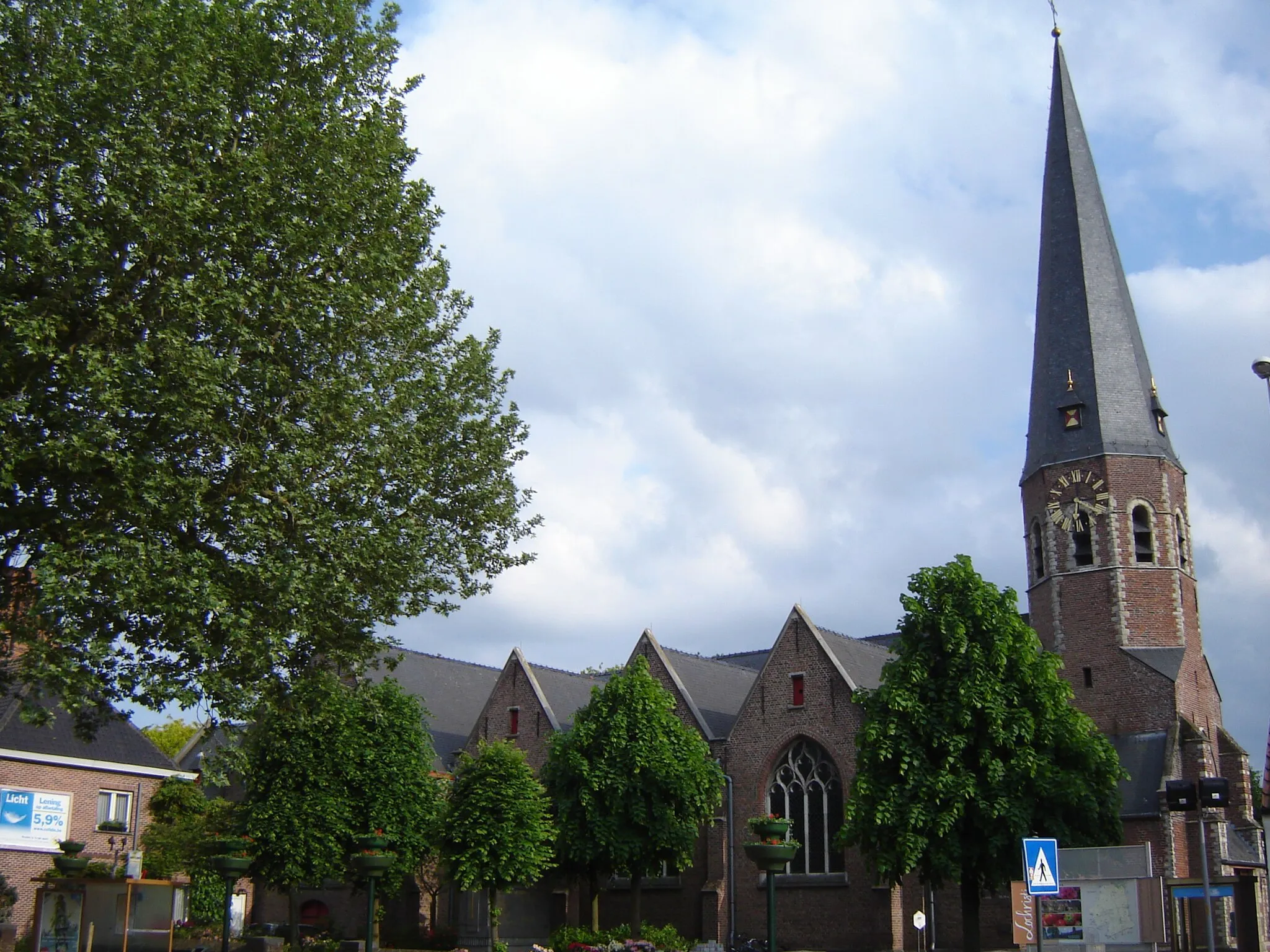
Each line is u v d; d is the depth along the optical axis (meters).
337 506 25.83
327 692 27.69
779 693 53.00
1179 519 52.84
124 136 23.45
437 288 29.27
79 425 22.97
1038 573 53.88
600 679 67.88
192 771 55.84
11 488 24.00
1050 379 55.16
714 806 50.25
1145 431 53.03
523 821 44.66
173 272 24.03
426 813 47.06
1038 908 23.44
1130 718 49.50
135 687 24.67
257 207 24.36
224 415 24.47
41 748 45.66
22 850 44.38
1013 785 35.72
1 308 22.11
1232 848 47.44
